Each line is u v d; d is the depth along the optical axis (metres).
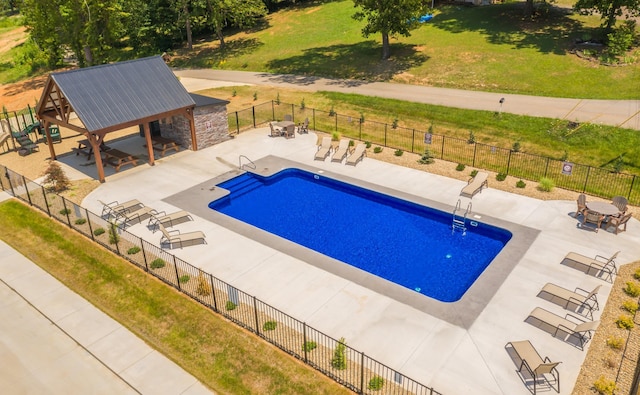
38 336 16.52
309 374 14.38
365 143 31.64
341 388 13.87
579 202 21.94
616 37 41.22
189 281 18.64
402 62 46.66
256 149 31.33
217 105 31.28
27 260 20.62
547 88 37.97
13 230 22.83
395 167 28.41
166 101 28.44
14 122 39.50
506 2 59.59
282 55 54.88
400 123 34.41
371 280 18.48
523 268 18.88
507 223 22.14
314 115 35.41
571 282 18.00
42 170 29.06
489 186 25.81
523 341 14.87
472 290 17.73
